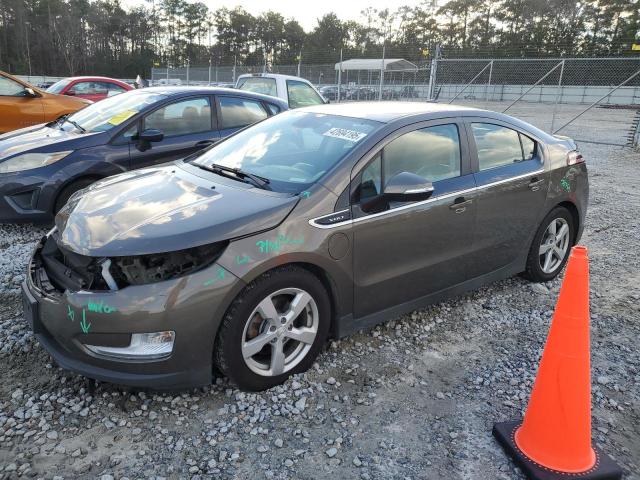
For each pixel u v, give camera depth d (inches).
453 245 148.6
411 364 133.6
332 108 161.6
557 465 96.2
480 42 2913.4
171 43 3681.1
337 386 122.4
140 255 106.0
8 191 211.2
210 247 109.1
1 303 157.2
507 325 156.7
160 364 105.6
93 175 225.0
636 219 282.0
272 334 116.9
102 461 97.4
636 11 2373.3
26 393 116.6
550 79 1198.3
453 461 100.7
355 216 125.8
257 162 142.4
